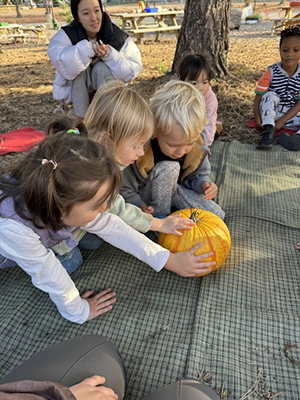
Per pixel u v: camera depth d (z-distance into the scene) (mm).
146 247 1713
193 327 1597
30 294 1791
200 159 2193
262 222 2297
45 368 1117
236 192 2619
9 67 7395
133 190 2117
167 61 7078
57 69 3375
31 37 13055
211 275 1884
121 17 9742
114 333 1585
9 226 1291
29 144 3484
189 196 2260
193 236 1806
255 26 12164
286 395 1344
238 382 1385
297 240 2148
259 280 1855
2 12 25328
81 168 1137
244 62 6363
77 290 1611
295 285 1824
